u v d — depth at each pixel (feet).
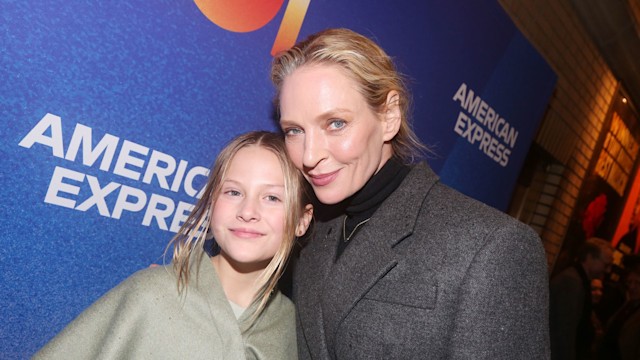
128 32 4.24
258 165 3.77
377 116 3.48
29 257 3.98
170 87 4.58
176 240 4.83
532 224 13.84
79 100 4.04
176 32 4.54
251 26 5.08
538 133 11.87
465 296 3.06
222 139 5.02
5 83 3.67
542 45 11.18
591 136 14.80
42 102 3.86
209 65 4.82
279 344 3.94
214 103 4.91
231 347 3.61
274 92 5.37
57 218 4.08
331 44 3.33
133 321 3.43
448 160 7.76
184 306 3.59
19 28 3.69
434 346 3.17
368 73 3.32
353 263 3.59
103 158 4.25
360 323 3.40
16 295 3.96
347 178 3.45
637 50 13.87
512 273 3.04
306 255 4.20
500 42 8.27
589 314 10.20
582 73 13.32
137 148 4.44
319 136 3.36
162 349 3.46
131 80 4.32
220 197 3.82
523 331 2.97
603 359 10.61
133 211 4.52
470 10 7.67
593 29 12.84
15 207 3.85
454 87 7.61
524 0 10.05
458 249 3.21
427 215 3.51
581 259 10.23
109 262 4.44
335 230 4.08
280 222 3.79
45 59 3.83
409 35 6.82
